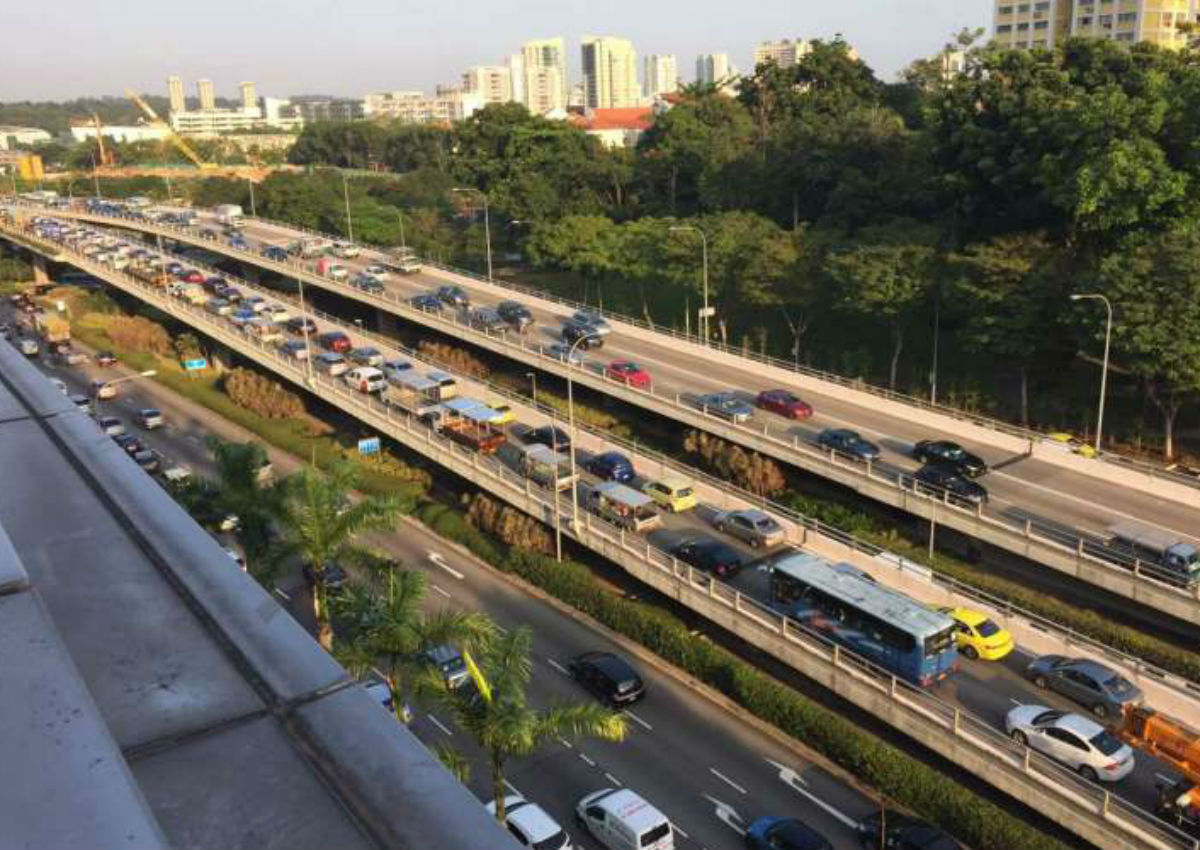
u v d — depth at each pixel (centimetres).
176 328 9075
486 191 11644
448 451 4869
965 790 2569
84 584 401
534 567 4031
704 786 2781
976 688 2916
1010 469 4316
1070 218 5400
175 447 6034
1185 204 4956
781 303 6172
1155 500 3938
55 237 10719
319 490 2544
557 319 7131
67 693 268
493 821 282
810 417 5000
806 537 3878
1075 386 5703
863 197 6719
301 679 345
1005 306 5131
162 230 10819
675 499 4219
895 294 5538
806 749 2938
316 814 284
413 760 306
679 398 5259
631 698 3169
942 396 5922
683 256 6681
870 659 2947
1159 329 4384
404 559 4359
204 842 273
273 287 10450
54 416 629
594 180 10344
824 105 9475
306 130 18038
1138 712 2533
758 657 3469
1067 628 3291
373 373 5941
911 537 4212
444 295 7481
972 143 5922
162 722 320
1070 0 12381
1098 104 5056
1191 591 3173
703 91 10906
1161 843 2194
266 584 2527
